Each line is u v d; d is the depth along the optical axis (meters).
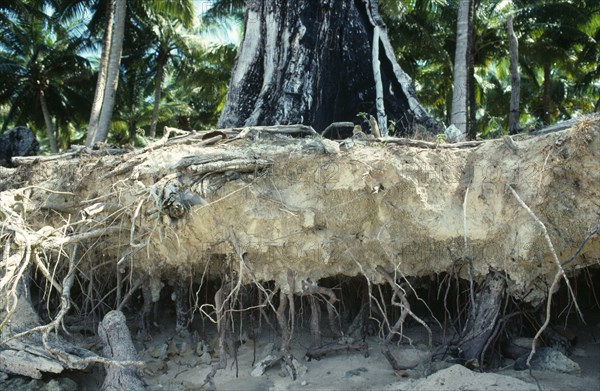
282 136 10.30
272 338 10.41
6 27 31.25
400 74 13.52
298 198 8.54
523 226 7.96
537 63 33.28
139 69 36.06
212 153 8.80
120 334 8.93
